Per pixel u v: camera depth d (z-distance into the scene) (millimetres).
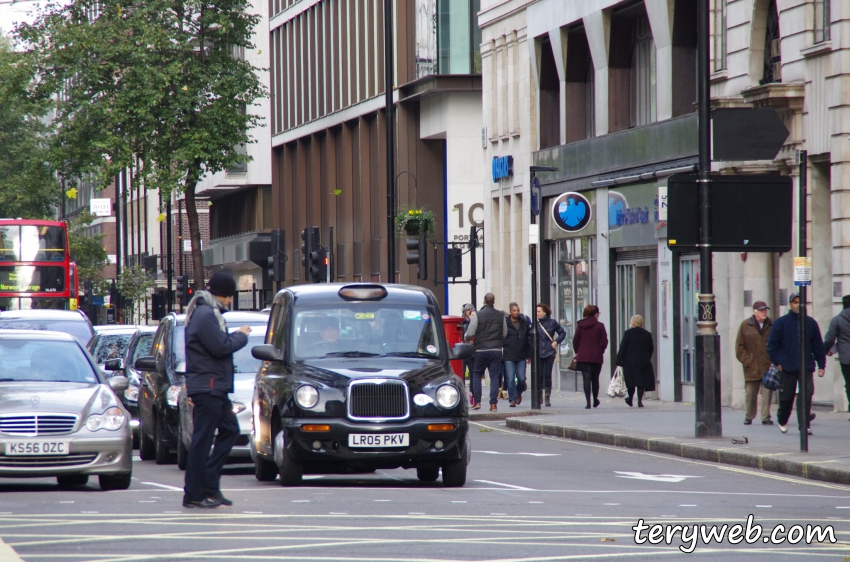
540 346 79438
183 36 138125
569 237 100000
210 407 32906
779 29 72500
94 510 32906
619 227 90812
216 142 137125
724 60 79500
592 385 76625
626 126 93250
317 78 170125
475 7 129375
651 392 86250
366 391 38594
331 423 38344
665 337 84375
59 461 38281
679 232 53562
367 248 150750
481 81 128750
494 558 25078
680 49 84375
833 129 67562
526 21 105812
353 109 154125
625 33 92938
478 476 43312
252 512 32375
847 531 29484
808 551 26578
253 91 142875
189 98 136250
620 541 27641
